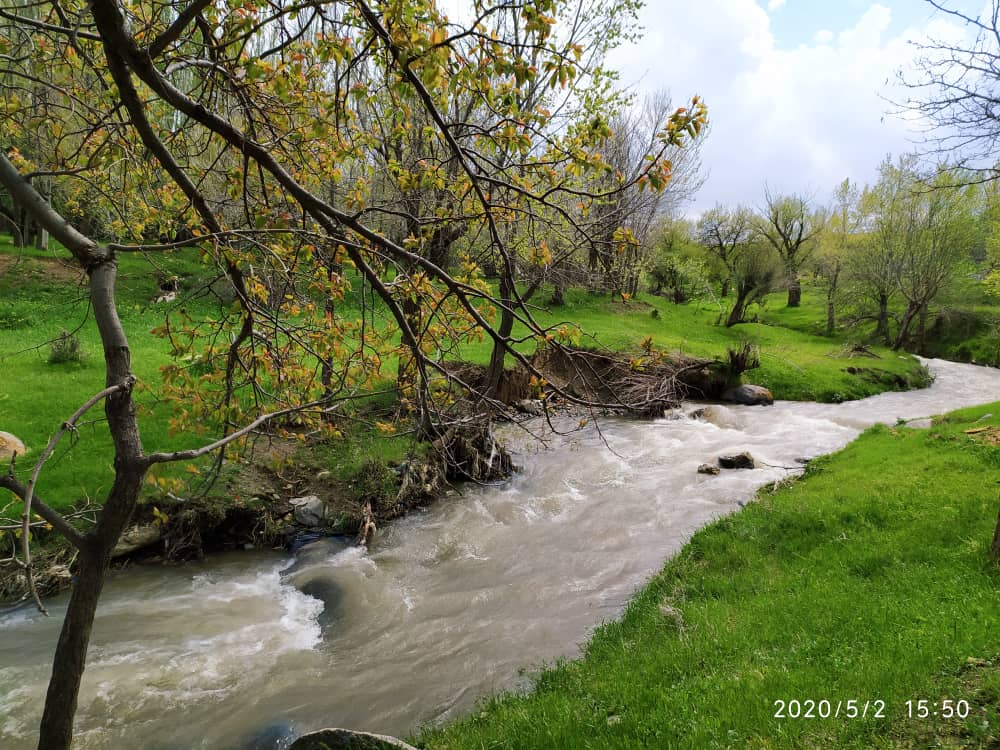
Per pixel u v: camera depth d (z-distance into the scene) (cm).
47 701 276
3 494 1012
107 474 1102
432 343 506
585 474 1521
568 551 1099
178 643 816
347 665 771
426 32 337
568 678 669
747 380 2712
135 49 304
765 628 673
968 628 552
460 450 1438
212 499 1109
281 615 902
